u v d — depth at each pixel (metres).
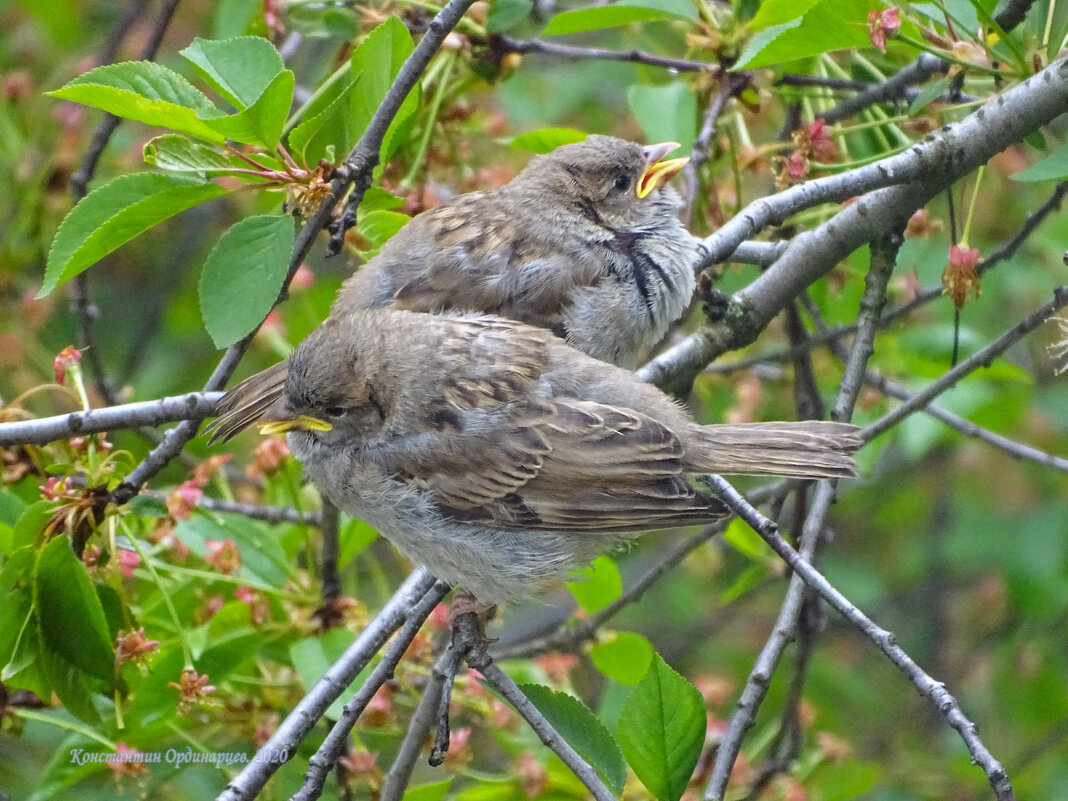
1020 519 15.61
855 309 12.77
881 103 12.03
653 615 17.22
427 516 9.10
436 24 8.46
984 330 15.38
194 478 10.89
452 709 11.40
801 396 12.16
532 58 17.36
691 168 11.47
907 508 16.81
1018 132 9.57
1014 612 16.39
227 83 8.61
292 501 11.74
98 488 9.20
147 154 8.44
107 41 14.99
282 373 9.59
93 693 9.89
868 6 9.02
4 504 9.72
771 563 11.96
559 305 10.12
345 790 10.63
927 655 16.59
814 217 11.96
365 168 8.59
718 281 13.08
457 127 12.49
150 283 17.39
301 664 10.09
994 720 15.43
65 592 8.98
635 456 8.94
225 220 16.73
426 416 9.07
